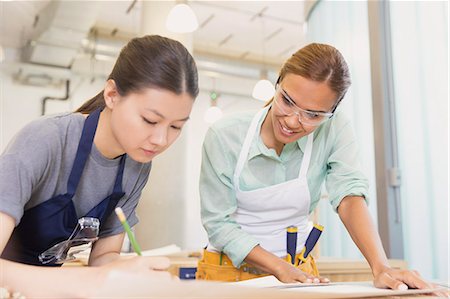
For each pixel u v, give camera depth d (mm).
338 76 1037
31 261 986
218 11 5047
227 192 1203
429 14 2084
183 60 797
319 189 1284
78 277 659
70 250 1044
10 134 5621
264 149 1189
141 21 4152
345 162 1240
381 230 2279
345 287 879
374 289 863
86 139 915
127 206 1066
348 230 1171
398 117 2295
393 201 2268
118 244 1083
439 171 2006
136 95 780
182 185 3984
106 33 5613
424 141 2104
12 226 757
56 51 5160
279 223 1226
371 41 2432
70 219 955
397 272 945
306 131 1093
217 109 6188
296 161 1232
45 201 914
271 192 1180
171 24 3508
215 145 1211
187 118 816
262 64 6434
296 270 1031
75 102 5957
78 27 4625
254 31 5566
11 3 4504
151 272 663
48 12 4508
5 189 755
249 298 618
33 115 5738
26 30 5113
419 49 2148
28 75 5609
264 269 1084
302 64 1043
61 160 897
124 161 999
